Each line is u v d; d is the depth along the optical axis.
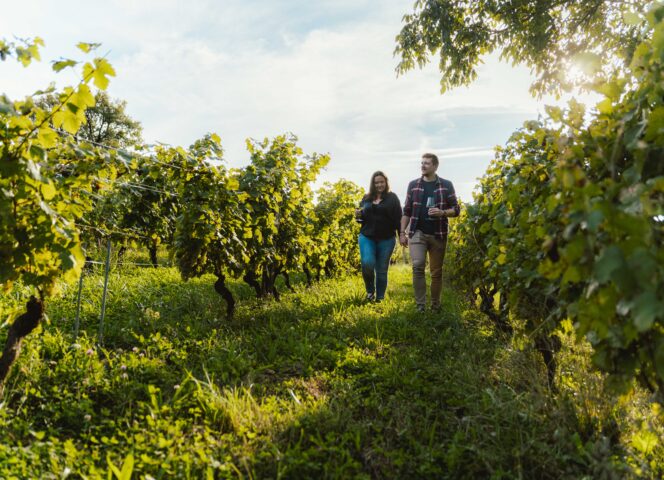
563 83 2.13
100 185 3.24
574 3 9.25
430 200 5.48
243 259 5.00
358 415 2.73
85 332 3.71
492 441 2.26
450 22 9.88
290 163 6.33
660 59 1.62
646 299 1.06
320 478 2.07
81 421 2.47
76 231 2.35
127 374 3.00
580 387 2.53
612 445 2.27
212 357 3.41
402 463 2.18
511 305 2.64
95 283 5.73
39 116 2.11
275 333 4.24
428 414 2.60
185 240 4.33
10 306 3.98
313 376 3.37
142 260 10.49
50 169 2.45
